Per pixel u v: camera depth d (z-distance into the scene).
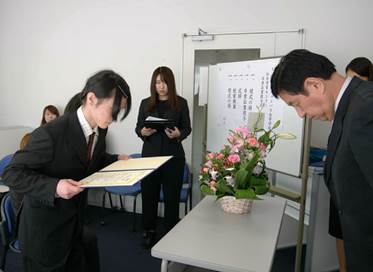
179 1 3.23
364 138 0.83
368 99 0.86
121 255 2.71
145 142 2.71
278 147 2.22
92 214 3.60
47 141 1.23
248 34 3.04
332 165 1.01
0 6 3.94
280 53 2.96
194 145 3.23
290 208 2.68
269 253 1.17
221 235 1.31
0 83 4.11
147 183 2.73
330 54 2.81
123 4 3.43
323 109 1.01
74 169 1.33
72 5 3.63
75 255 1.48
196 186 3.27
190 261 1.13
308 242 2.30
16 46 3.96
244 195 1.39
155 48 3.38
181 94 3.32
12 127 3.92
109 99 1.21
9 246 1.83
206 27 3.17
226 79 2.61
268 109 2.27
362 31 2.71
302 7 2.85
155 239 2.88
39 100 3.97
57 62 3.80
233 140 1.50
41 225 1.33
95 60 3.63
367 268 0.96
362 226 0.94
